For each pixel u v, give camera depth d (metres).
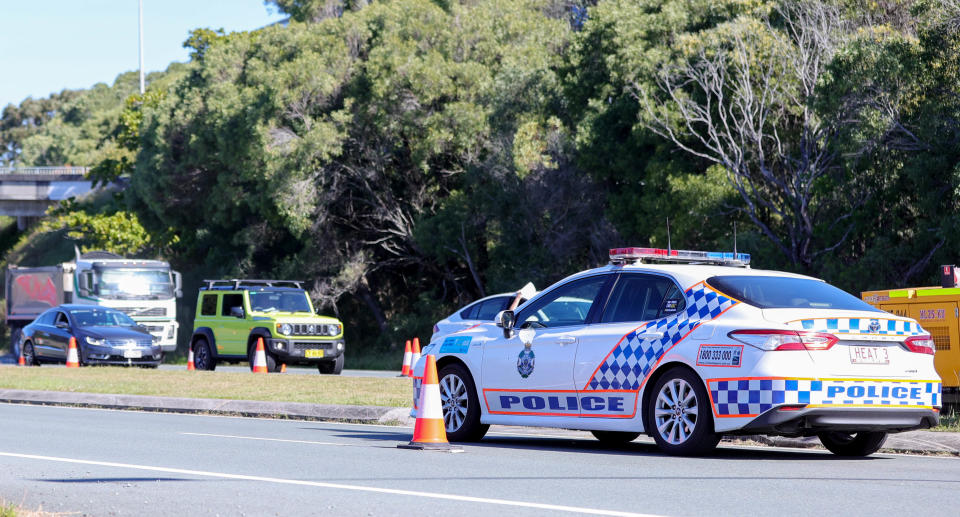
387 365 71.44
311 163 75.44
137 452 18.98
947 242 45.34
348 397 29.38
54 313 53.34
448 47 76.25
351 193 78.62
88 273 62.25
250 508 12.55
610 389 18.39
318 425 25.36
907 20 51.44
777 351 16.39
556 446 20.53
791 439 20.06
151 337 51.53
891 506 12.37
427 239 74.00
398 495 13.47
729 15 57.69
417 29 76.00
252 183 87.25
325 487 14.23
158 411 30.38
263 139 74.31
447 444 19.30
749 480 14.70
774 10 56.03
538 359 19.56
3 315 123.31
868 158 47.72
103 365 50.59
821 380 16.36
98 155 166.62
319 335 47.09
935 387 17.27
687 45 54.62
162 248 112.31
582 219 65.81
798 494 13.35
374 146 76.38
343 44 77.31
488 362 20.47
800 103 52.84
